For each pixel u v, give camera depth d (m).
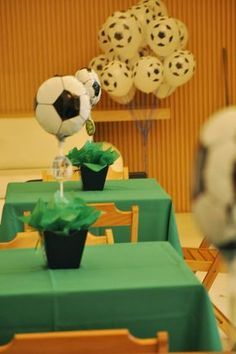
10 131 7.70
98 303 2.59
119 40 7.07
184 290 2.62
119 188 4.76
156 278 2.73
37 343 2.15
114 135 8.20
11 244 3.41
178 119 8.21
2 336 2.56
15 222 4.25
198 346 2.61
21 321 2.56
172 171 8.30
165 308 2.62
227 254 1.74
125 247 3.26
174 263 2.97
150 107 8.05
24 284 2.66
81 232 2.87
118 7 8.06
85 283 2.67
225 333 3.94
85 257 3.08
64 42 8.10
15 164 7.73
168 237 4.34
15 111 8.16
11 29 8.04
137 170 8.23
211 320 2.59
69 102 3.35
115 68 7.07
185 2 8.06
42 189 4.76
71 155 4.67
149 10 7.29
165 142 8.25
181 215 8.14
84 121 3.45
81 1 8.05
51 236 2.85
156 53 7.25
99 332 2.16
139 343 2.15
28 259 3.05
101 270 2.86
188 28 8.10
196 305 2.63
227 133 1.65
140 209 4.34
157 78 7.09
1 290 2.59
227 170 1.62
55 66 8.13
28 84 8.15
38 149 7.74
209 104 8.23
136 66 7.10
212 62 8.16
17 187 4.86
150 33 7.12
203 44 8.12
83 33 8.10
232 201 1.63
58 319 2.58
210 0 8.06
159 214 4.36
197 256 4.66
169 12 8.06
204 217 1.68
